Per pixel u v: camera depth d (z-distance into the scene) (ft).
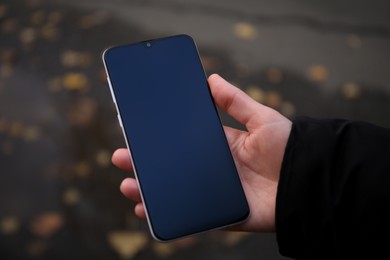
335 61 2.98
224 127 1.77
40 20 3.03
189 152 1.68
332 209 1.50
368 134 1.55
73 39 2.93
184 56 1.76
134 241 2.29
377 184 1.49
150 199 1.64
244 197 1.65
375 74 2.93
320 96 2.81
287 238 1.54
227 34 3.05
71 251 2.26
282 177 1.54
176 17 3.11
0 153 2.50
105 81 2.75
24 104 2.67
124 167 1.75
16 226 2.31
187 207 1.65
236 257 2.27
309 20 3.22
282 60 2.94
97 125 2.59
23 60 2.84
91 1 3.16
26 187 2.41
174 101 1.72
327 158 1.53
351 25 3.22
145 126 1.69
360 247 1.50
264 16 3.20
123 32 2.99
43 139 2.55
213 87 1.72
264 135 1.67
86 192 2.40
